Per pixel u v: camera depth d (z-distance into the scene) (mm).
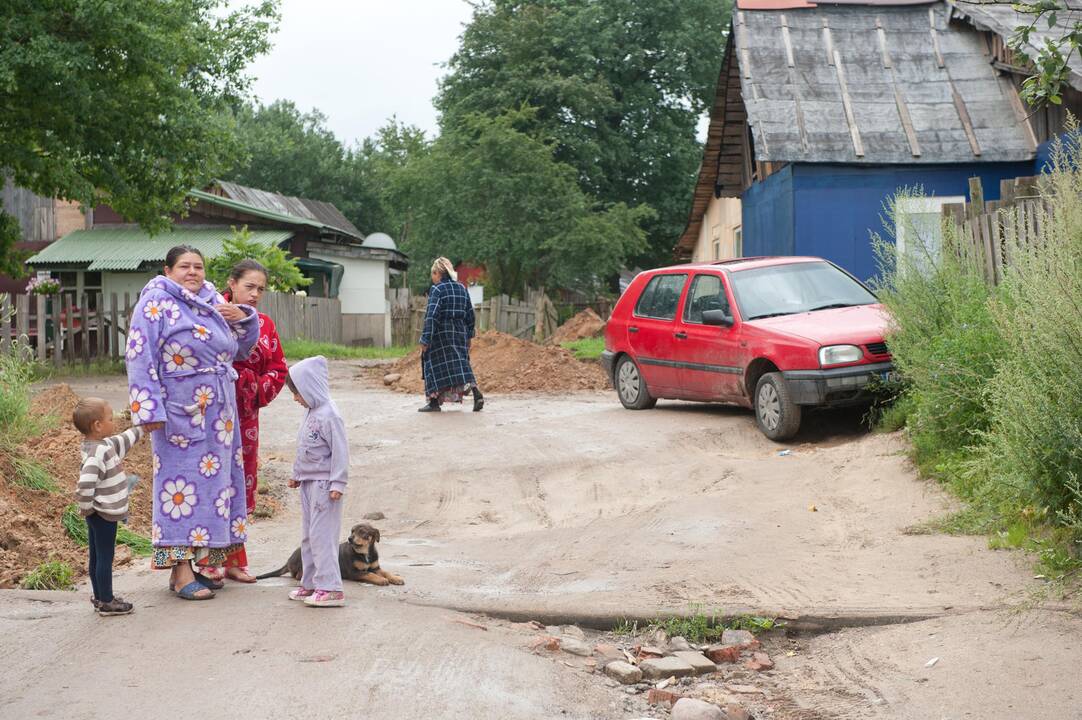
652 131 47594
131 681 4473
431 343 13305
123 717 4102
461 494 9305
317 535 5605
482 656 4930
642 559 6812
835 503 7961
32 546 6797
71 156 19906
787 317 11234
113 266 29844
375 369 21391
